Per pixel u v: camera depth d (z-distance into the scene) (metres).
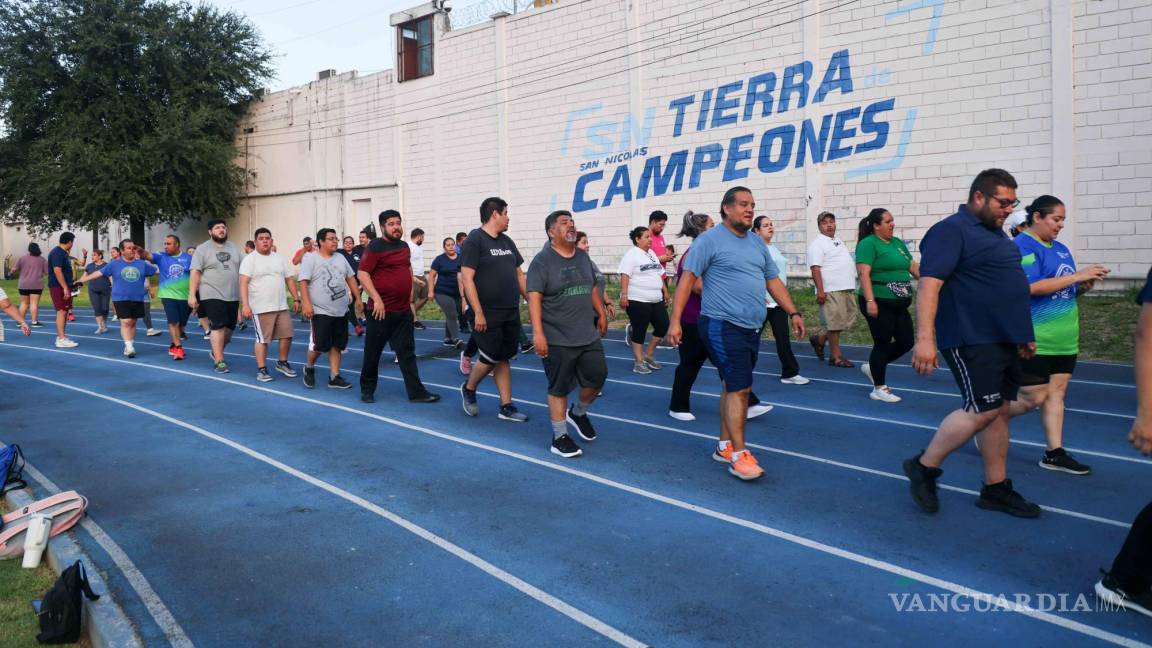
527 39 22.69
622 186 20.80
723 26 18.61
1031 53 14.65
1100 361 10.63
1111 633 3.63
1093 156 14.13
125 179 30.33
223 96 33.12
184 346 15.09
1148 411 3.30
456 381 10.64
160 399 9.66
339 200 29.44
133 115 31.75
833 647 3.58
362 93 28.05
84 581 4.09
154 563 4.71
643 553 4.68
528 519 5.28
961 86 15.45
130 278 13.50
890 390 8.75
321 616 4.03
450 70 24.91
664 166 19.92
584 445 7.10
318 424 8.12
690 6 19.14
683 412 7.96
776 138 17.97
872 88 16.55
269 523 5.32
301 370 11.78
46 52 30.91
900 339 8.49
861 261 8.44
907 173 16.20
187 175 31.09
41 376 11.71
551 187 22.48
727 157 18.80
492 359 7.95
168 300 13.10
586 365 6.88
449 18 25.03
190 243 35.94
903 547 4.64
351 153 28.77
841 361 10.77
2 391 10.48
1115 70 13.84
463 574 4.46
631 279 10.65
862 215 16.84
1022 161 14.86
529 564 4.57
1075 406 8.15
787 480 5.95
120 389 10.43
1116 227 13.98
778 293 6.02
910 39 15.98
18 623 4.04
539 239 22.94
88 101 31.91
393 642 3.75
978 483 5.73
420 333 16.53
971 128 15.38
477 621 3.93
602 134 21.16
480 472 6.34
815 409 8.26
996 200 4.68
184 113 31.69
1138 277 13.79
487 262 7.78
